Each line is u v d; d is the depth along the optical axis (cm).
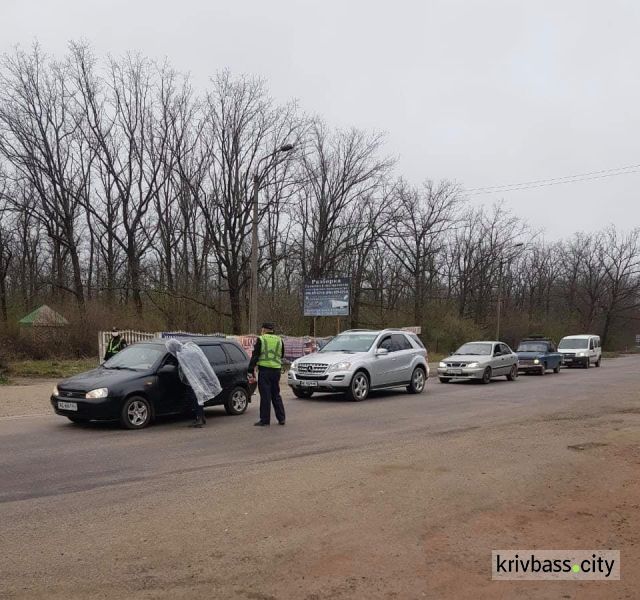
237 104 3734
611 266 7306
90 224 3812
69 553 466
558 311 7206
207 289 3697
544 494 643
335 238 4375
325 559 456
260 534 511
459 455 842
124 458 821
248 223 3672
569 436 1004
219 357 1247
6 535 507
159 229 3784
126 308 3161
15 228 4138
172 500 613
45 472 738
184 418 1199
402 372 1700
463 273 5597
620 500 622
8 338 2594
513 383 2216
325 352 1631
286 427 1099
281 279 4438
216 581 415
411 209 4678
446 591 402
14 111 3459
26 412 1291
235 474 728
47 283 3681
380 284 4862
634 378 2488
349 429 1079
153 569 436
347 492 644
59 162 3619
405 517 560
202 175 3769
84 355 2711
